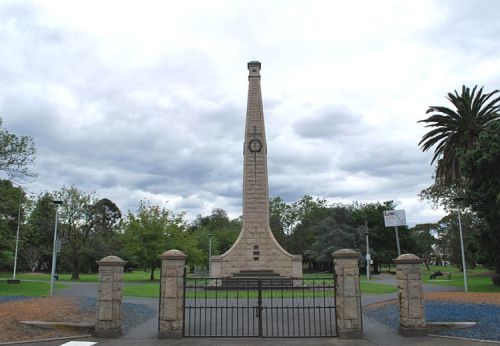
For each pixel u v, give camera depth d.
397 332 13.83
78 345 11.87
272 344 12.16
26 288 31.34
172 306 13.05
